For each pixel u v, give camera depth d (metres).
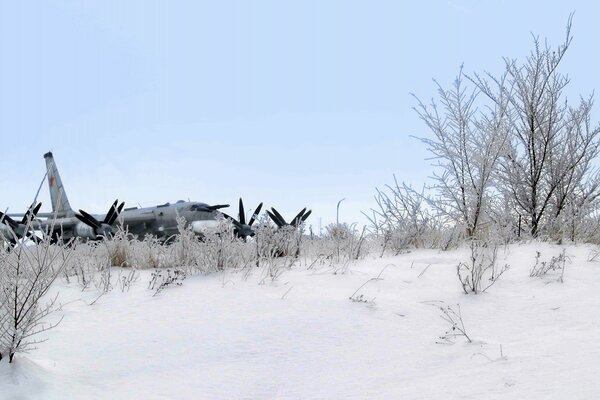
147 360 4.39
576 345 4.03
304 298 5.81
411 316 5.28
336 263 7.63
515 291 5.92
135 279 7.20
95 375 4.11
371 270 7.04
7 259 4.29
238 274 7.14
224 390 3.78
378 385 3.75
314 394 3.65
